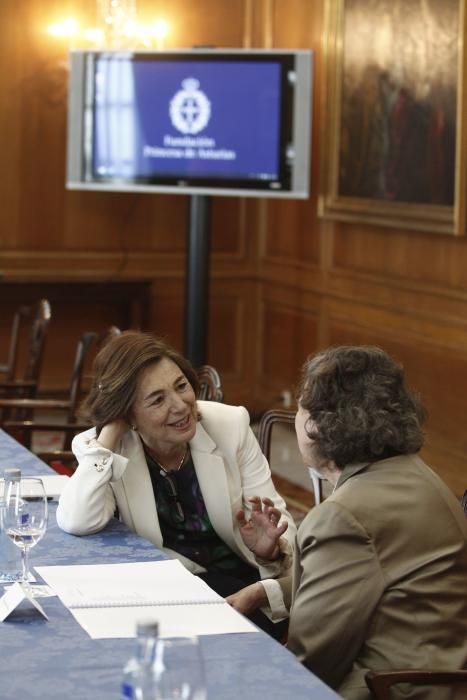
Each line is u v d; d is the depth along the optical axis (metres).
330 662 2.64
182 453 3.60
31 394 6.31
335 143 8.80
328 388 2.76
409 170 7.97
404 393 2.79
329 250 9.19
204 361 9.05
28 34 9.48
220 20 9.88
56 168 9.70
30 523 2.78
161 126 8.88
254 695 2.19
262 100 8.66
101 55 8.91
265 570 3.38
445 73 7.56
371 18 8.29
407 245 8.19
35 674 2.29
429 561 2.63
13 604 2.62
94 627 2.55
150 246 10.04
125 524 3.49
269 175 8.72
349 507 2.65
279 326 10.03
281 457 8.65
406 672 2.45
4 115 9.52
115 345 3.52
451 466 7.76
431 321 7.97
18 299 9.29
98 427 3.50
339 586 2.62
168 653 1.64
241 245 10.27
